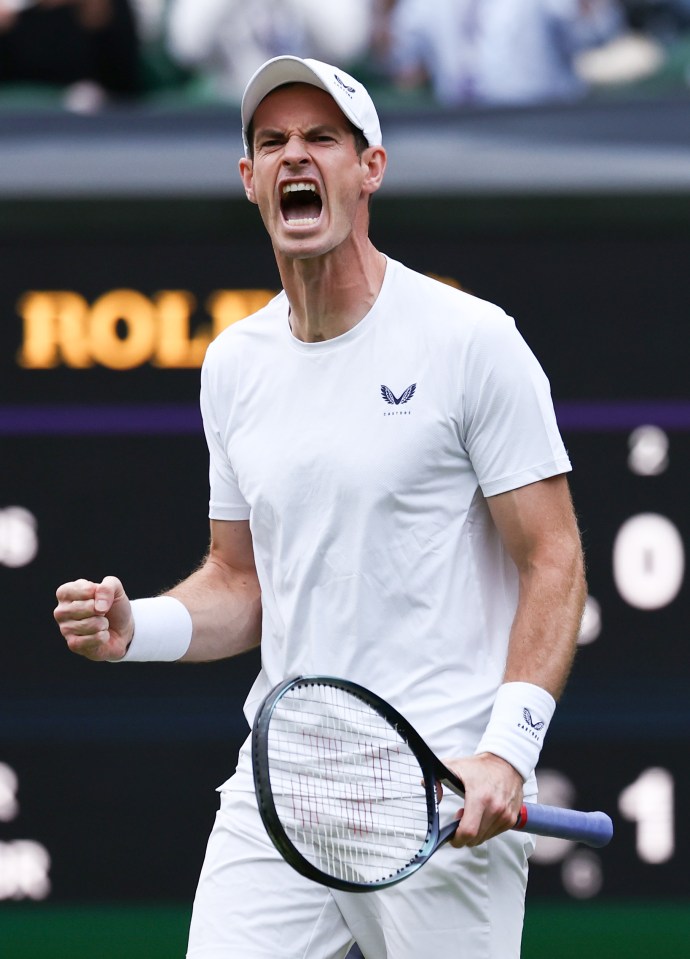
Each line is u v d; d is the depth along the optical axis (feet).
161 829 62.28
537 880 62.18
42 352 61.62
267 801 32.14
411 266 61.00
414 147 59.72
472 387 36.45
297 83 36.99
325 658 37.14
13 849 62.28
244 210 60.39
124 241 61.21
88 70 69.87
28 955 62.23
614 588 61.87
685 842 62.08
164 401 61.72
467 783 34.32
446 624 36.86
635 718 61.87
